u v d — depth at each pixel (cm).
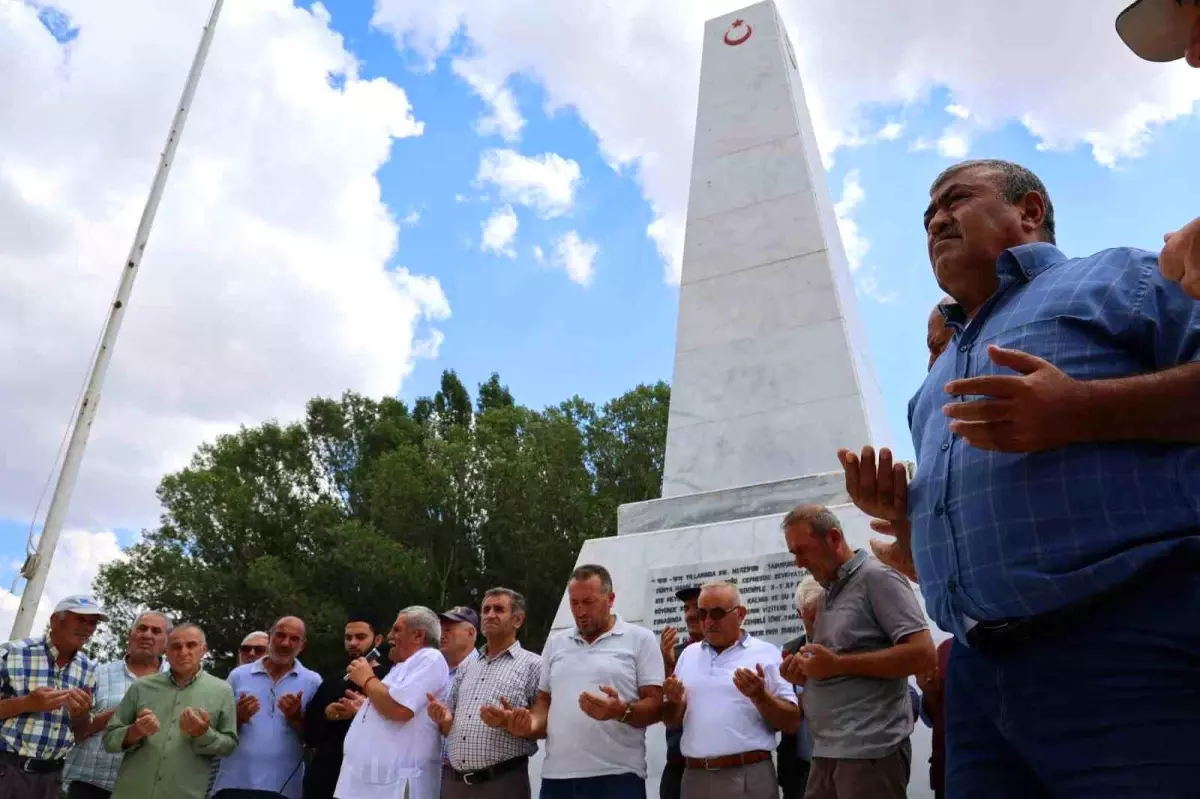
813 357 708
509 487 2356
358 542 2181
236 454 2703
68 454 974
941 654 394
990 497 170
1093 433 150
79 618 529
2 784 482
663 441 2722
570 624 614
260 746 523
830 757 340
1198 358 152
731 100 872
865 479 213
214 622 2320
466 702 447
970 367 193
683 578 586
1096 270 180
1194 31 142
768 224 788
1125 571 149
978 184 217
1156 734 143
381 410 2886
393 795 430
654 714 402
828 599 369
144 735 484
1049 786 157
